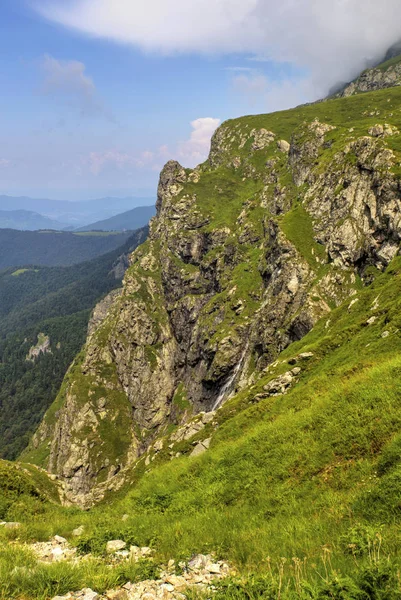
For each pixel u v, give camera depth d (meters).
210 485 19.30
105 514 20.81
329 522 11.69
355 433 16.11
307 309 80.69
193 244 156.25
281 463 17.81
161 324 159.62
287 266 92.06
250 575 8.66
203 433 42.59
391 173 81.75
